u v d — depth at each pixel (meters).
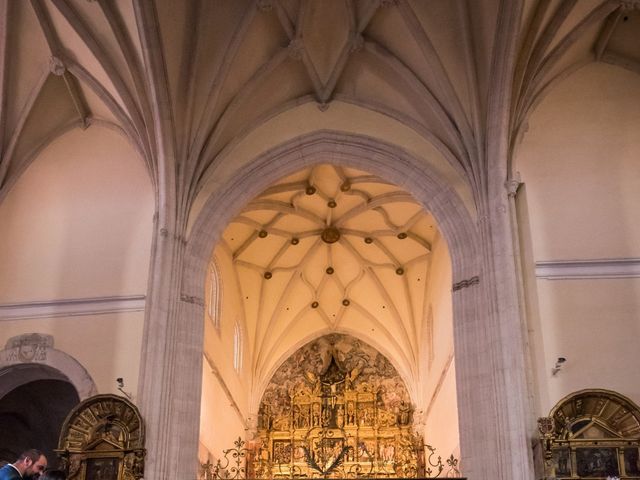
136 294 18.69
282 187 25.42
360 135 20.09
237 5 18.86
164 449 16.67
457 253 18.45
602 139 18.88
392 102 20.22
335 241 28.48
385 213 27.16
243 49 19.25
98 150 20.52
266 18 19.09
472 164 18.72
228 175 19.72
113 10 18.00
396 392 30.84
